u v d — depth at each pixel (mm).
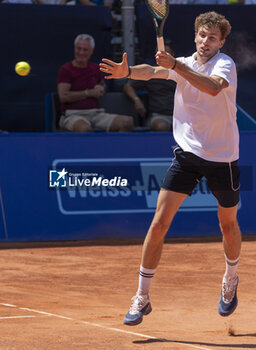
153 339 10414
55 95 26422
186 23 28547
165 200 11078
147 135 22547
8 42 27531
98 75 26156
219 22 10688
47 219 22062
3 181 21891
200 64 10969
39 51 27844
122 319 12391
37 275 17062
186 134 11148
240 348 9875
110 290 15406
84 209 22250
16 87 27750
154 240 11031
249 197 22891
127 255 19812
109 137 22375
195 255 19719
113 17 30031
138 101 26141
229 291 11922
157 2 10445
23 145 22062
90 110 25469
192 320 12359
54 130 26109
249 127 25125
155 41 28531
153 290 15352
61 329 11164
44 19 27750
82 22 28172
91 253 20125
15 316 12484
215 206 22828
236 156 11242
